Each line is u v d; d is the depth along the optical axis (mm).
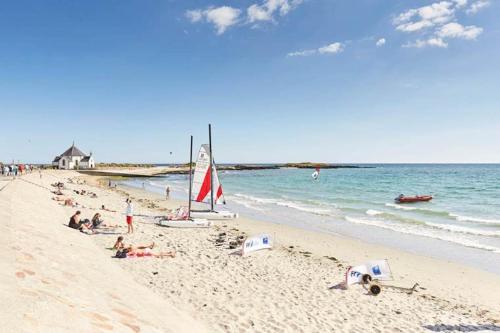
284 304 11328
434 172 142750
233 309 10461
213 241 19984
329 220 30766
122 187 66438
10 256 6445
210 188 28625
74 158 110125
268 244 19016
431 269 17062
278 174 133125
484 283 15320
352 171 157750
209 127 28469
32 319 3873
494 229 27016
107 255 14359
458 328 10648
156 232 21359
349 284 13602
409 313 11516
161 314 7191
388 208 39375
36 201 22578
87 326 4367
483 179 93688
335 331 9727
